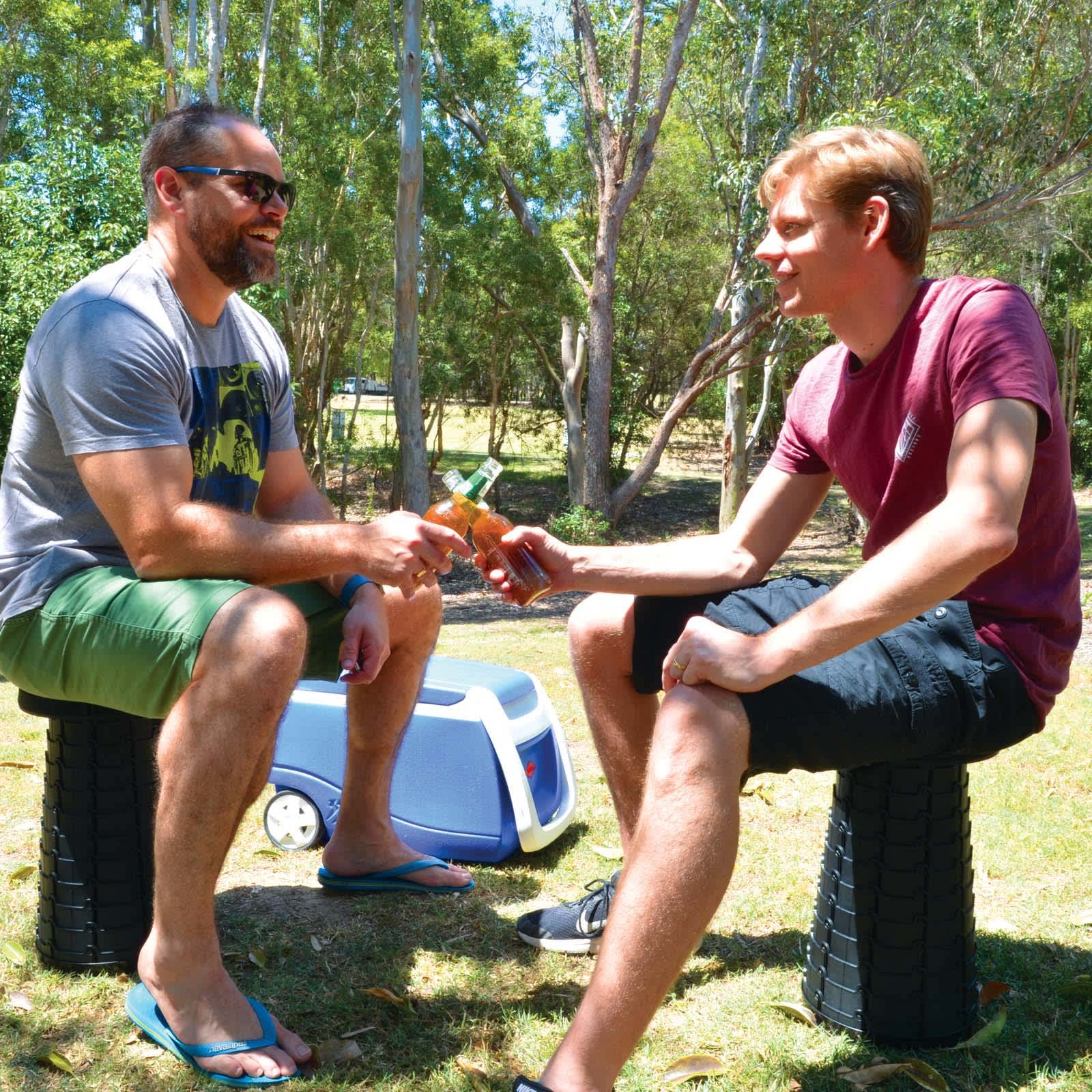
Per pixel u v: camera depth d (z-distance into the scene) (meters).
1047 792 3.75
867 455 2.21
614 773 2.47
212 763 2.01
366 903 2.85
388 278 22.42
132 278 2.38
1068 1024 2.22
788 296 2.18
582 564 2.46
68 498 2.36
